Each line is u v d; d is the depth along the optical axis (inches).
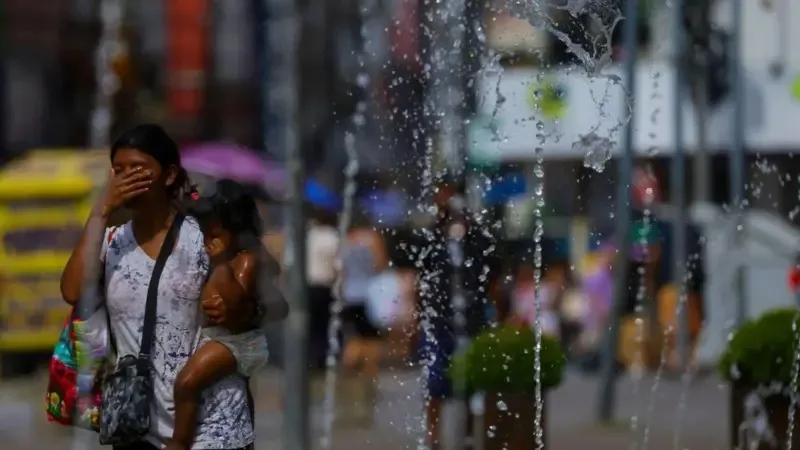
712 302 1841.8
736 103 1699.1
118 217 637.3
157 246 593.0
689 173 2082.9
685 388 1656.0
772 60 2111.2
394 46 1331.2
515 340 940.0
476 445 936.3
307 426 1192.8
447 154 1221.1
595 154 956.6
